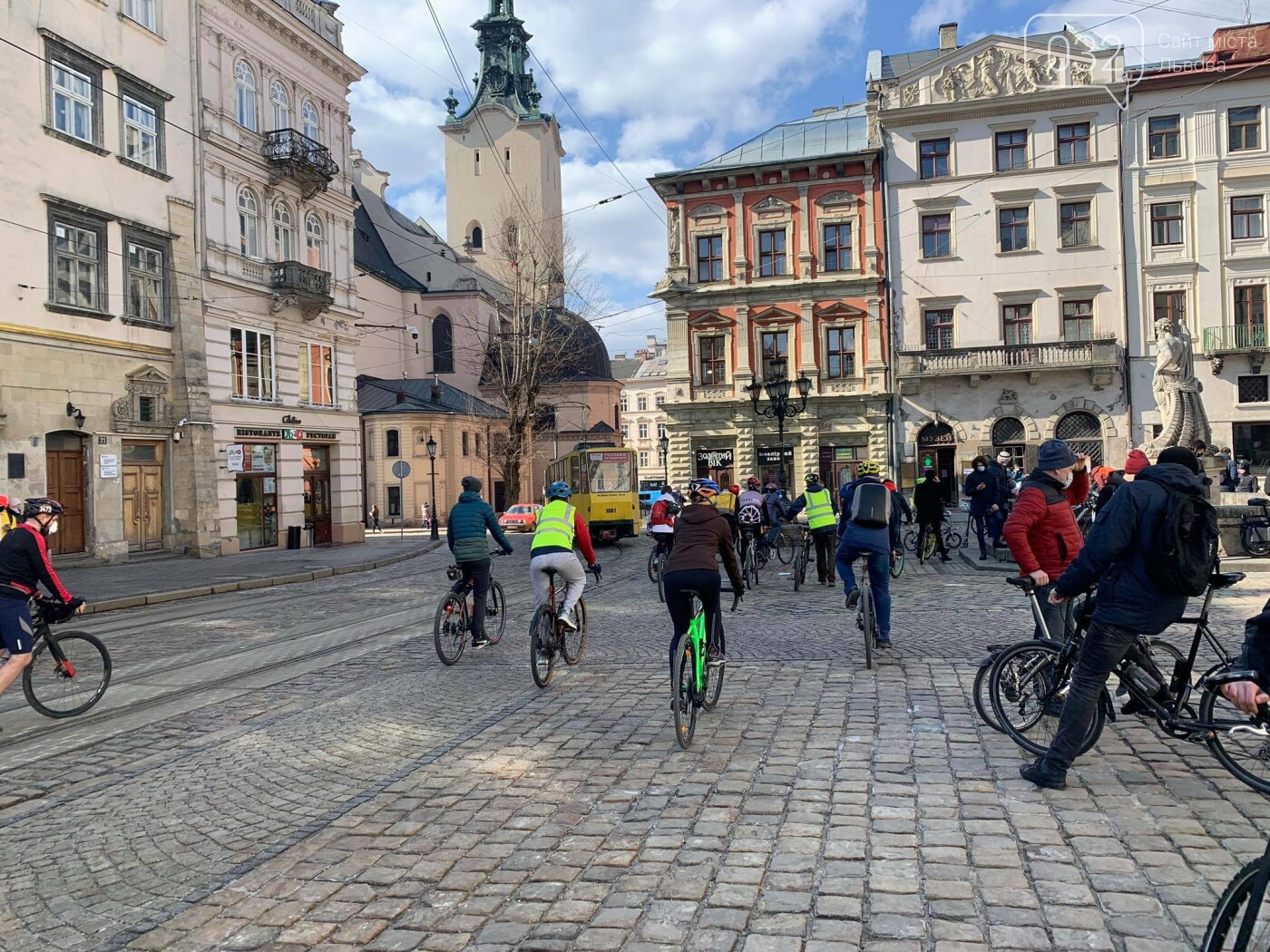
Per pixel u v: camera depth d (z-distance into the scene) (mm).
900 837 4512
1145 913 3662
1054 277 38750
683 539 6645
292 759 6371
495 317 72312
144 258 24578
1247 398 37500
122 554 23500
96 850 4906
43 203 21344
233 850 4797
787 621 11891
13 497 20484
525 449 44812
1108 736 6059
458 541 9867
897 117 39750
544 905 3982
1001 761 5629
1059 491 6309
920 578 16312
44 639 7855
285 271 29047
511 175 78125
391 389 59938
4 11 20406
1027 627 10734
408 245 69938
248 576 20297
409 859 4559
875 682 7996
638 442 99312
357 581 20047
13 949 3842
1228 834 4402
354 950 3691
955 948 3449
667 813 4984
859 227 40562
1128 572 4875
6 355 20406
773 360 41562
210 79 26719
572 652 9234
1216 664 5262
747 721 6840
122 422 23500
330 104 32688
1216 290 37656
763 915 3777
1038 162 38844
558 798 5324
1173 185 37906
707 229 42219
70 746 6969
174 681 9211
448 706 7723
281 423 29531
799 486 40906
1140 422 37844
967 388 39094
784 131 43531
